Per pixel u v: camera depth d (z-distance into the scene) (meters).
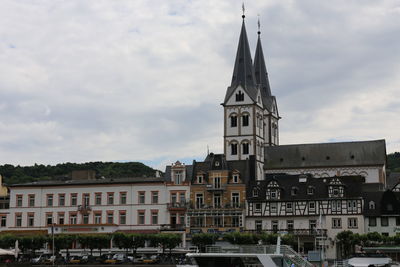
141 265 110.06
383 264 80.69
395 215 131.25
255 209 140.50
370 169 165.25
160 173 165.38
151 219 143.75
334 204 135.62
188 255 65.25
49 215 148.62
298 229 134.38
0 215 150.62
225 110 180.62
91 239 122.88
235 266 65.00
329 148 172.38
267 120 193.88
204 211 141.00
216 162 145.25
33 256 130.12
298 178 142.75
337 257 131.88
